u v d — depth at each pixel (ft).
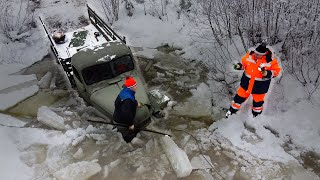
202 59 30.40
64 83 29.12
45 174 20.38
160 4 37.93
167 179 19.74
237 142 21.53
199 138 22.30
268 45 27.25
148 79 28.76
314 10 23.58
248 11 26.30
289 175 19.31
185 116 24.20
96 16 31.12
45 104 26.71
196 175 19.81
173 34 34.37
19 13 37.55
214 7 29.27
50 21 38.55
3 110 26.35
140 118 21.15
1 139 22.59
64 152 21.86
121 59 23.45
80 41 29.19
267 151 20.70
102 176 20.20
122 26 36.88
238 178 19.51
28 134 23.32
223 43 30.53
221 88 26.30
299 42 25.11
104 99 22.09
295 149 20.75
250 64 20.01
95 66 22.91
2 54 33.88
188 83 27.71
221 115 24.03
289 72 25.38
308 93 23.71
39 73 30.86
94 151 21.79
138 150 21.52
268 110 23.26
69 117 24.61
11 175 20.22
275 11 25.41
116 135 22.62
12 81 29.68
